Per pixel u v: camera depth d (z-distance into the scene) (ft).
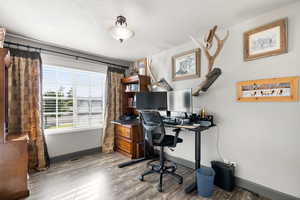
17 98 7.70
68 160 9.53
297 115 5.30
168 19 6.34
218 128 7.36
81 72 10.64
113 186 6.63
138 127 10.17
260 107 6.11
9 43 7.68
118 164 8.94
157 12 5.82
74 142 10.04
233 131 6.86
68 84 10.02
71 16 6.06
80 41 8.57
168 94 8.93
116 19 6.28
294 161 5.36
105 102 11.47
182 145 9.02
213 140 7.53
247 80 6.46
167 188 6.50
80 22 6.53
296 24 5.30
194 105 8.37
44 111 8.96
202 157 7.95
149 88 10.74
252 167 6.31
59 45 9.12
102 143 11.21
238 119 6.72
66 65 9.71
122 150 10.76
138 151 10.05
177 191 6.30
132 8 5.55
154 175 7.66
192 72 8.47
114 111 11.80
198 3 5.29
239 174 6.67
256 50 6.16
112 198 5.82
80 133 10.32
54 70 9.44
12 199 5.70
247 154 6.45
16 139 6.02
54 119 9.36
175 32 7.54
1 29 5.71
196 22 6.59
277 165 5.71
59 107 9.59
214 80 7.31
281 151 5.63
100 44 9.04
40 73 8.42
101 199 5.76
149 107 9.53
